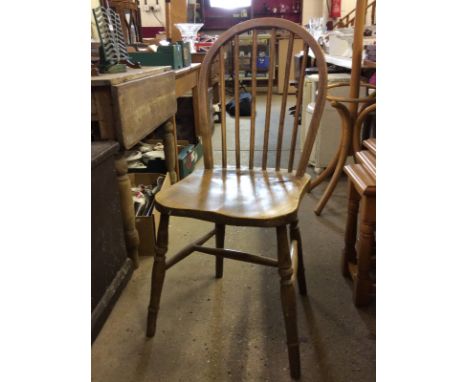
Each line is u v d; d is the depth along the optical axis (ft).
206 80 3.96
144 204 5.47
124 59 5.23
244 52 18.67
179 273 4.74
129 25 7.67
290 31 3.69
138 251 5.10
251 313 4.03
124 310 4.09
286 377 3.25
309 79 8.52
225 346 3.59
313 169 8.51
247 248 5.32
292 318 3.09
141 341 3.67
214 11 21.66
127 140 4.17
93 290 3.65
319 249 5.27
